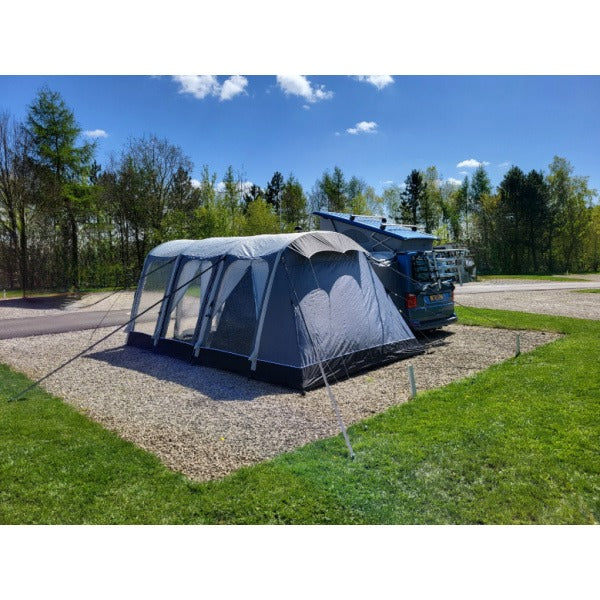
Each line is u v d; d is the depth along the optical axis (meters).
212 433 4.64
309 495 3.37
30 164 23.14
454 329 10.48
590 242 47.31
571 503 3.19
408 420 4.81
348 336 6.80
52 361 7.88
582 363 6.77
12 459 4.00
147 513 3.17
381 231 9.17
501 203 46.41
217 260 7.37
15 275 25.44
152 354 8.33
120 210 29.38
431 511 3.16
